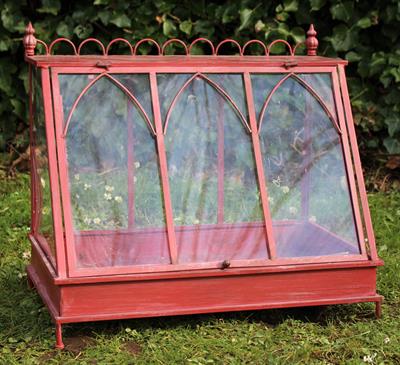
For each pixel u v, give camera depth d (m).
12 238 2.42
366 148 2.88
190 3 2.77
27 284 2.15
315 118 2.02
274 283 1.93
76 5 2.76
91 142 1.91
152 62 1.96
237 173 1.97
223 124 1.98
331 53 2.81
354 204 2.00
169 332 1.94
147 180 1.93
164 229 1.91
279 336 1.94
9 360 1.83
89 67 1.92
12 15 2.74
